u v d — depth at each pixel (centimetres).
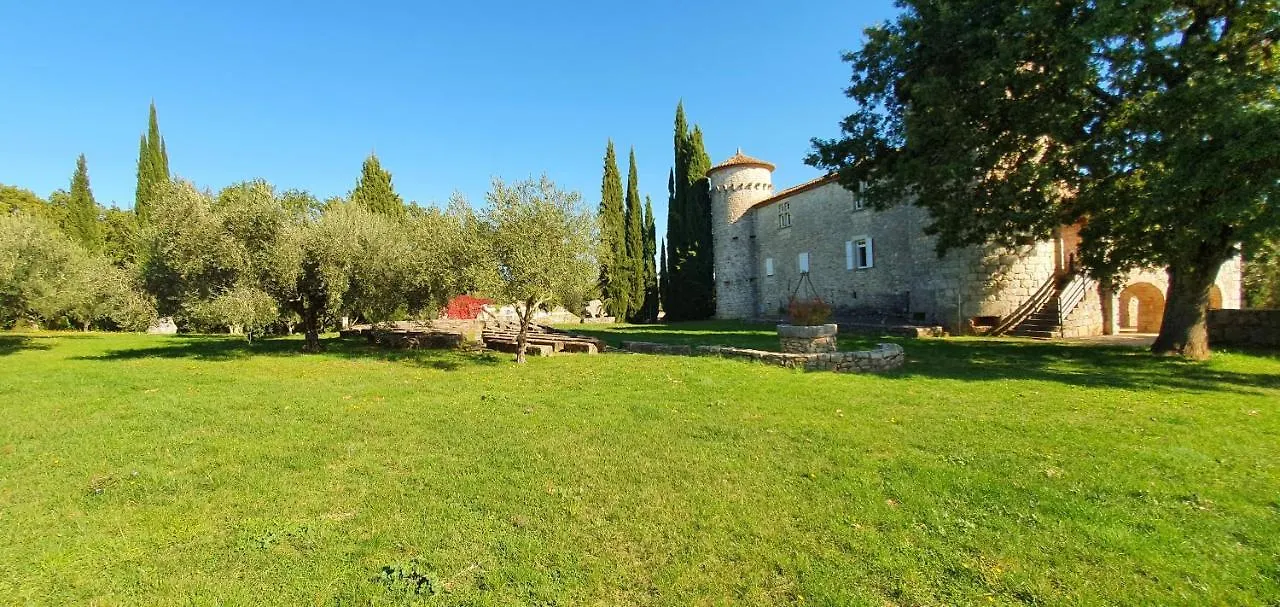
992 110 1266
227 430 695
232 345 1881
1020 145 1339
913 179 1427
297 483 512
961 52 1297
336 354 1584
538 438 645
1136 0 1003
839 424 690
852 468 530
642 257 4131
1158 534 391
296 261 1415
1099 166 1188
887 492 474
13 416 775
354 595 333
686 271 3897
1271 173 904
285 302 1561
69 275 1927
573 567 363
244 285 1348
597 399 859
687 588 340
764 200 3431
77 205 3709
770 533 404
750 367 1151
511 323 2350
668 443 621
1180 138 977
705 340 1777
